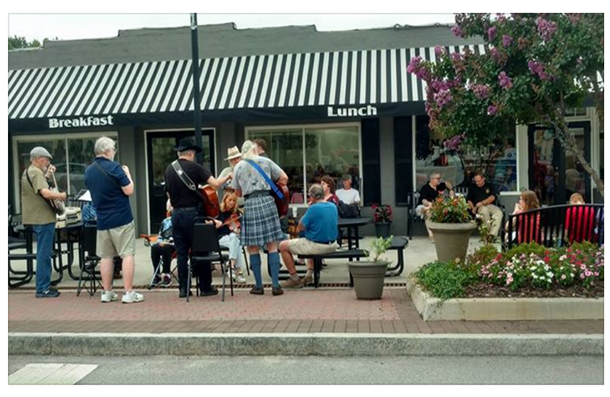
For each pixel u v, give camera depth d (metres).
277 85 12.69
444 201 8.04
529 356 5.50
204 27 13.77
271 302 7.25
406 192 13.01
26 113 13.16
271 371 5.29
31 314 6.92
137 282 8.73
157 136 13.93
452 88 7.59
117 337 5.84
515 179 12.95
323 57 13.27
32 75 14.30
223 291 7.38
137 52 14.12
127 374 5.32
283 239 8.09
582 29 6.50
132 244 7.51
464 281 6.52
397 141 12.98
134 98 13.03
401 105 11.59
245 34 13.66
